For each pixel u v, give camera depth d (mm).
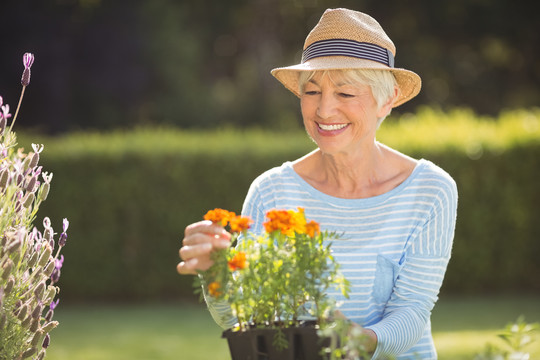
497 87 24625
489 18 22562
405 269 2625
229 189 10438
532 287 10609
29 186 2469
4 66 20906
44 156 10406
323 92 2588
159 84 21797
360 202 2682
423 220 2648
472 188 10375
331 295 2596
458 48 24016
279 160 10430
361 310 2617
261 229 2764
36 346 2369
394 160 2756
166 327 8570
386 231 2658
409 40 23531
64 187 10391
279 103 23531
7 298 2320
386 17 23312
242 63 24641
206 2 23203
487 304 9617
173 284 10492
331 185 2750
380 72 2596
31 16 20797
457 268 10414
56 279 2504
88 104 21344
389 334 2396
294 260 2115
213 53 23969
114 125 21297
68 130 21047
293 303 2162
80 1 21047
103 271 10438
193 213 10453
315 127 2631
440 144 10375
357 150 2666
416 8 22859
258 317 2125
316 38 2615
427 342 2641
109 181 10398
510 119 11297
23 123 21141
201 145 10570
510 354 1880
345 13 2615
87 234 10406
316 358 2043
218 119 22281
